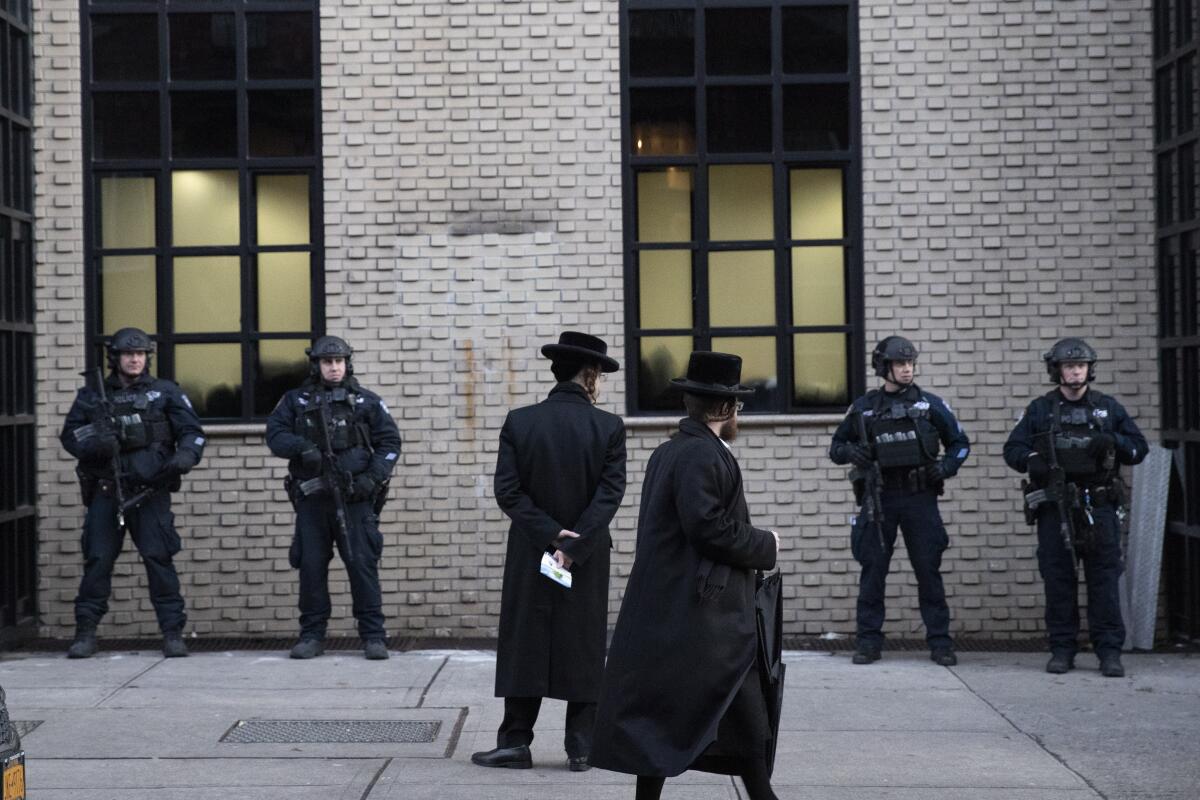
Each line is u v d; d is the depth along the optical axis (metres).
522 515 10.52
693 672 8.47
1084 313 16.31
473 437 16.34
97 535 15.02
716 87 16.62
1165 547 16.25
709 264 16.69
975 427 16.30
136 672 14.18
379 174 16.42
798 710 12.62
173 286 16.66
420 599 16.31
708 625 8.52
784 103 16.64
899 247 16.39
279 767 10.51
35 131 16.44
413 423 16.38
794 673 14.33
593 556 10.67
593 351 10.93
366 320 16.39
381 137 16.42
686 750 8.41
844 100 16.64
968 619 16.22
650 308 16.69
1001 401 16.28
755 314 16.70
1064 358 14.27
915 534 14.80
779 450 16.31
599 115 16.42
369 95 16.42
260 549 16.27
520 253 16.39
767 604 8.82
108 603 15.58
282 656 15.20
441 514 16.31
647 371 16.66
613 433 10.84
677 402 16.62
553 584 10.56
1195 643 15.74
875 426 14.78
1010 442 14.73
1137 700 13.02
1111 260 16.31
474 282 16.39
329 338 15.19
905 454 14.64
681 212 16.69
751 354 16.70
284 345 16.69
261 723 11.96
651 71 16.64
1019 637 16.20
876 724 12.06
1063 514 14.14
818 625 16.31
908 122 16.39
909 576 16.28
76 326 16.38
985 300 16.31
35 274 16.39
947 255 16.33
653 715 8.54
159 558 15.12
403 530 16.33
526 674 10.48
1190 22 15.58
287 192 16.70
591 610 10.62
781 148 16.59
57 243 16.39
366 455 15.08
